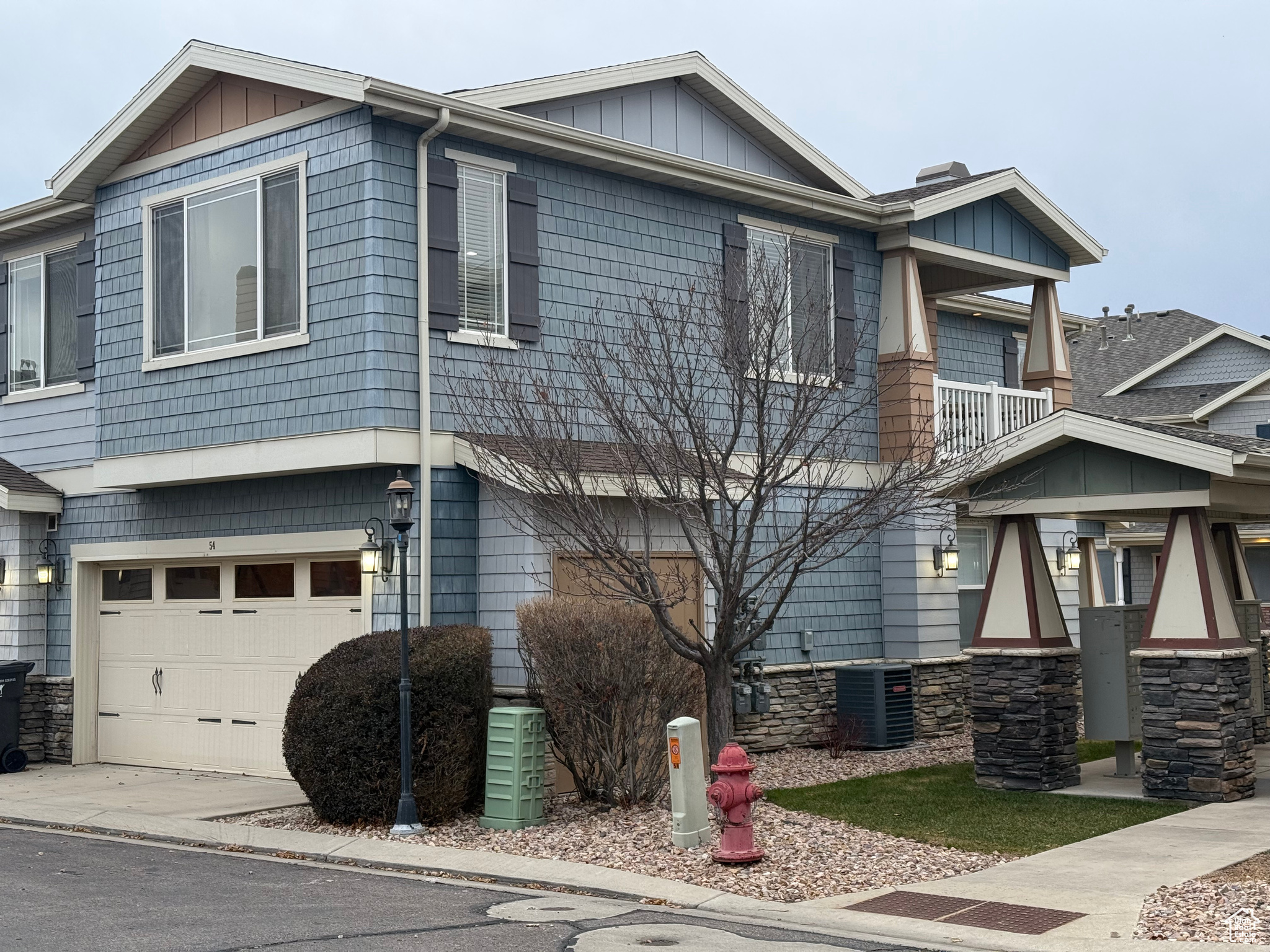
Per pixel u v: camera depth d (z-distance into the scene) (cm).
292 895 910
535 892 929
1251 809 1165
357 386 1307
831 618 1700
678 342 1420
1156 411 2939
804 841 1048
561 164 1477
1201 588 1221
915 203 1709
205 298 1459
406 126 1343
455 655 1174
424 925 814
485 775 1188
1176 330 3450
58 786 1459
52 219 1666
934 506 1239
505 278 1411
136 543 1592
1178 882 896
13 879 966
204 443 1441
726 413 1527
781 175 1778
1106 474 1258
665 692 1184
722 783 979
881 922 820
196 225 1472
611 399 1173
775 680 1612
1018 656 1302
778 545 1269
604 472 1217
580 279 1481
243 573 1518
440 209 1359
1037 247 1914
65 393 1691
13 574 1678
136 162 1534
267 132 1402
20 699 1617
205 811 1260
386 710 1145
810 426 1444
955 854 1016
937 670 1762
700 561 1107
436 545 1327
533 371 1412
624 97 1579
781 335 1418
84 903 881
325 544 1395
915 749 1644
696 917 851
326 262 1343
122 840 1157
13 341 1780
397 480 1138
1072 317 2333
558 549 1256
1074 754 1330
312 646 1444
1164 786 1227
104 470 1534
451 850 1049
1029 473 1304
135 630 1631
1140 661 1248
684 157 1544
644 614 1206
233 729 1517
